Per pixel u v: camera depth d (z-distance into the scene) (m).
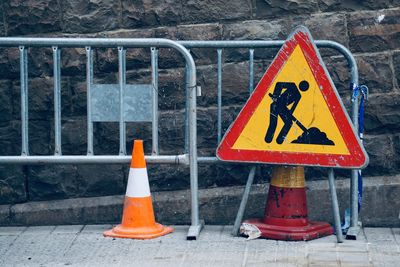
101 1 8.08
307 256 6.88
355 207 7.50
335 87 7.50
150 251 7.05
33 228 7.90
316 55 7.18
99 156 7.61
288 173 7.39
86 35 8.07
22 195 8.12
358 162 7.15
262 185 8.02
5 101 8.08
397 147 8.02
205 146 8.05
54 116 7.84
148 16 8.08
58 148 7.64
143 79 8.03
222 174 8.07
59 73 7.59
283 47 7.23
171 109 8.06
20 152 8.11
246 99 8.02
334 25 8.02
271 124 7.29
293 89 7.23
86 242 7.36
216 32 8.05
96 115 7.60
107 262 6.77
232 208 7.97
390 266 6.61
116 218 8.02
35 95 8.07
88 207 8.01
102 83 8.04
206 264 6.68
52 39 7.51
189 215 7.99
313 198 7.92
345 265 6.63
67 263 6.76
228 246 7.18
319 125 7.20
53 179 8.11
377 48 8.02
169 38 8.06
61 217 8.02
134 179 7.51
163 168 8.08
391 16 8.02
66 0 8.08
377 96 8.02
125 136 7.85
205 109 8.04
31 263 6.77
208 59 8.03
